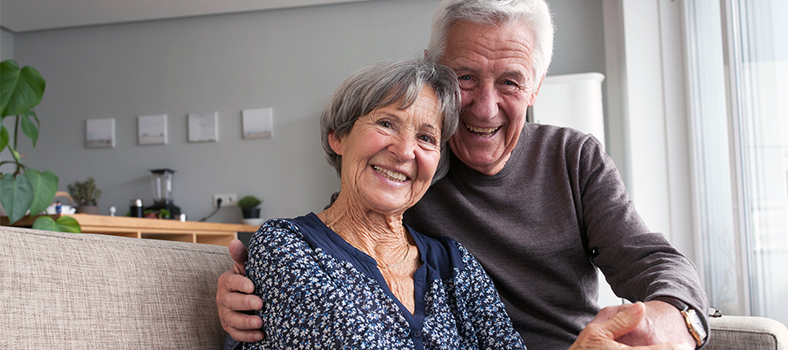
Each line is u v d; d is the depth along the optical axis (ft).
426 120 3.37
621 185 4.44
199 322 3.29
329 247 3.16
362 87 3.36
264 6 15.60
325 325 2.73
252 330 2.95
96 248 2.98
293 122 15.65
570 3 14.37
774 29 7.68
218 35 16.11
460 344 3.42
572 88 12.43
